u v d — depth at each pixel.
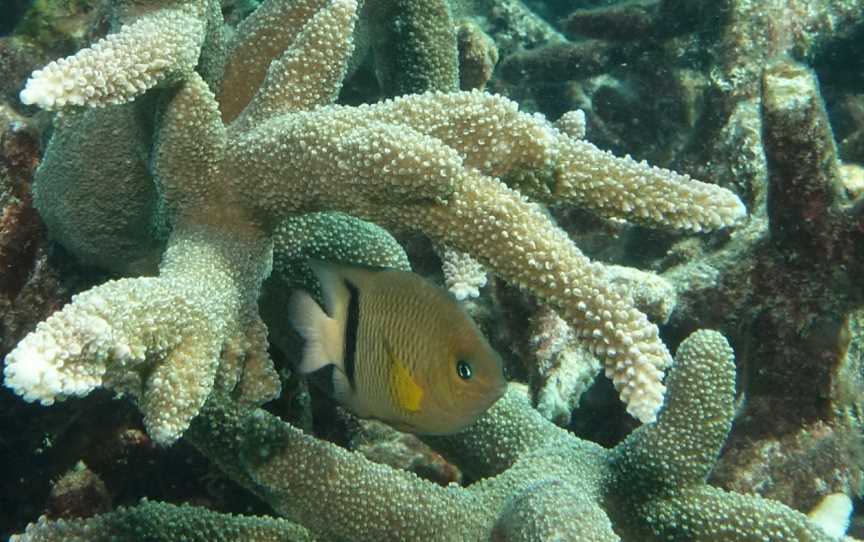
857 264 0.53
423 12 0.56
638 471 0.41
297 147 0.34
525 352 0.55
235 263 0.35
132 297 0.30
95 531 0.36
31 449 0.47
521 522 0.35
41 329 0.28
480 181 0.33
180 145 0.35
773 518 0.39
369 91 0.67
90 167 0.41
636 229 0.70
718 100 0.78
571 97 0.94
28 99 0.30
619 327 0.31
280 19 0.42
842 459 0.56
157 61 0.33
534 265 0.32
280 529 0.38
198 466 0.49
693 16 0.87
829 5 0.90
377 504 0.38
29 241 0.46
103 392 0.46
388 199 0.33
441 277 0.59
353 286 0.32
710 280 0.59
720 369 0.40
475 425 0.44
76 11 0.63
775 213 0.55
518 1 1.07
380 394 0.32
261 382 0.34
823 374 0.56
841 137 0.95
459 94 0.35
